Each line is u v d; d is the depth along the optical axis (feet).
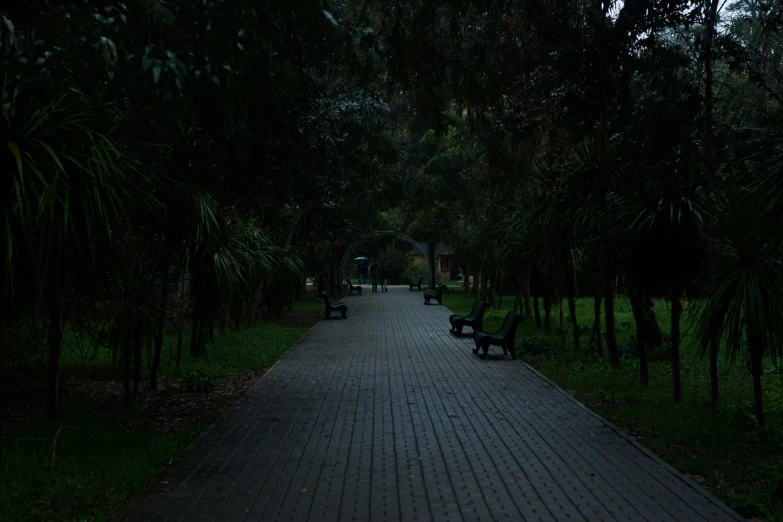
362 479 20.59
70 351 45.52
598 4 34.91
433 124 38.81
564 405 32.42
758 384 26.78
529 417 29.73
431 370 43.88
